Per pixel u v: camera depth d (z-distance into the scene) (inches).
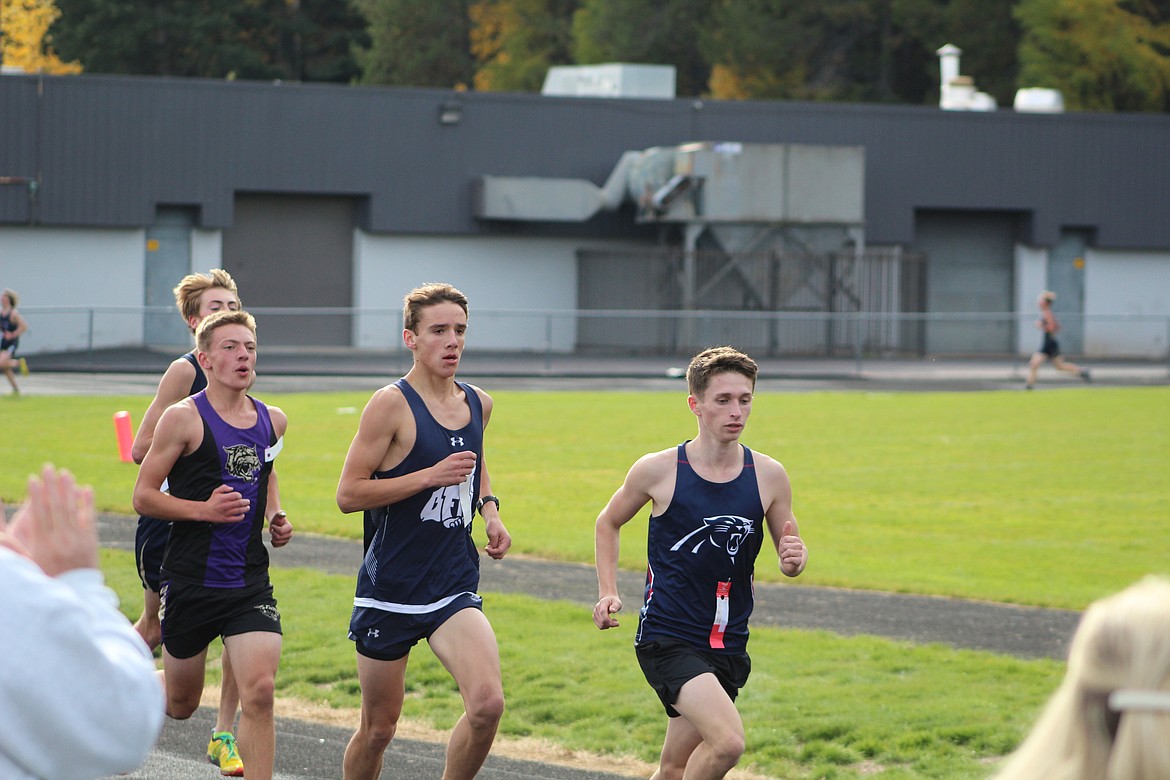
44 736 355.9
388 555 806.5
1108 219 6008.9
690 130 5723.4
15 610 354.6
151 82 5211.6
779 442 2977.4
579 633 1354.6
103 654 361.1
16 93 5064.0
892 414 3523.6
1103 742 298.2
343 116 5433.1
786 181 5423.2
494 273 5689.0
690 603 781.3
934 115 5841.5
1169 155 6048.2
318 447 2753.4
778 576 1656.0
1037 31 7190.0
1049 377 4790.8
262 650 836.6
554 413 3420.3
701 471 789.9
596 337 5620.1
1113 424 3344.0
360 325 5556.1
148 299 5354.3
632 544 1866.4
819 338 5526.6
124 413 2417.6
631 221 5753.0
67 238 5216.5
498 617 1418.6
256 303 5511.8
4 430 2881.4
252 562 868.0
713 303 5467.5
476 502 842.8
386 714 829.2
